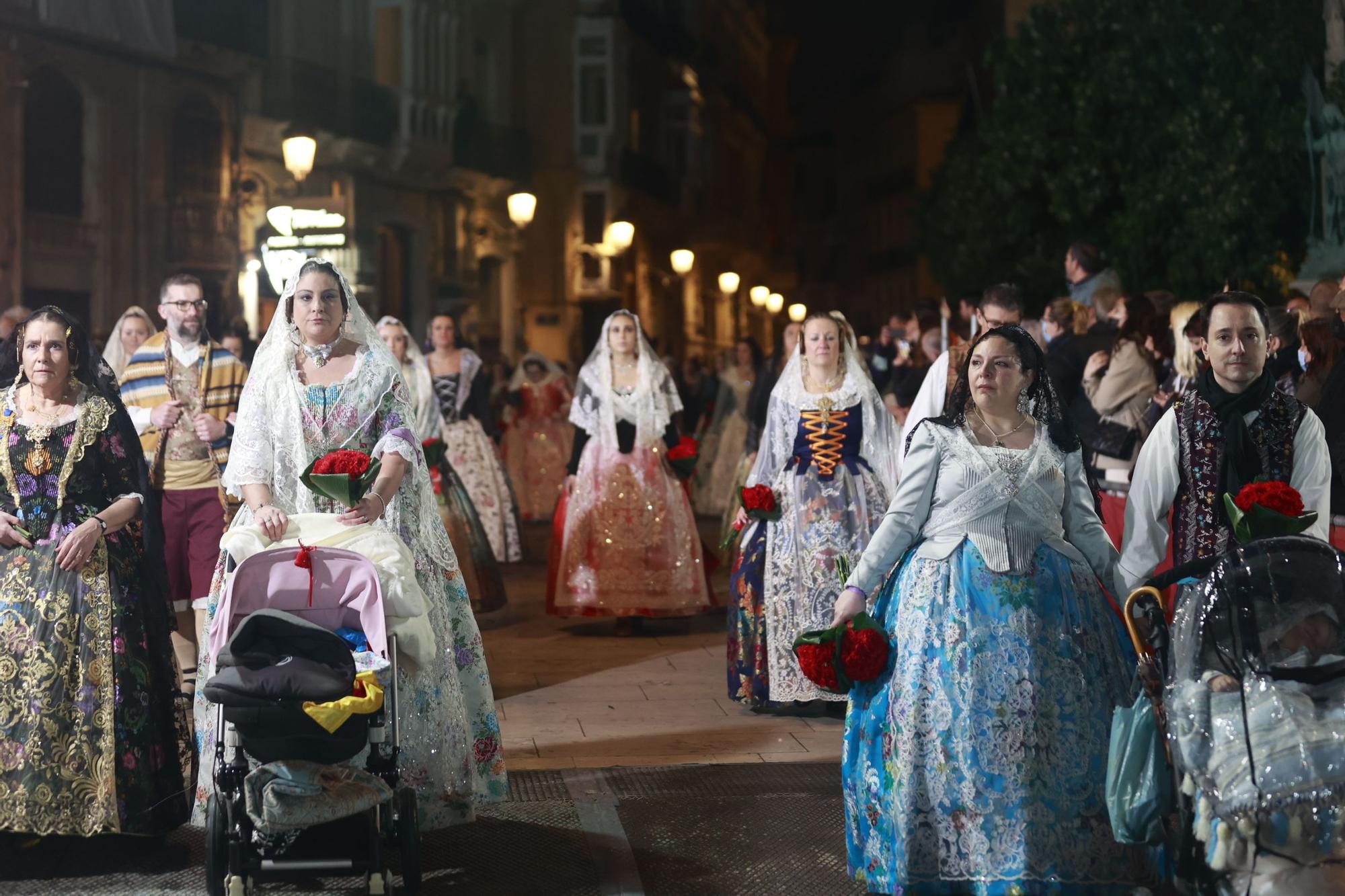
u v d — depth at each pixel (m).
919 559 4.29
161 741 4.70
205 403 6.83
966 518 4.23
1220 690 3.73
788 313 56.03
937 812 4.07
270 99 21.80
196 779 4.88
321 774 3.99
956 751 4.07
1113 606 4.31
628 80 32.97
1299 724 3.63
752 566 6.80
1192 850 3.83
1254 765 3.60
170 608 4.94
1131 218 17.25
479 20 28.23
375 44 24.61
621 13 32.41
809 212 61.47
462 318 26.69
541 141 31.05
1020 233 19.83
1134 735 3.86
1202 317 4.59
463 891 4.37
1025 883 3.97
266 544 4.43
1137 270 17.45
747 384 16.50
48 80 17.89
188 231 19.98
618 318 9.14
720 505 16.47
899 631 4.26
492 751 4.97
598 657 8.18
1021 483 4.22
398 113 24.70
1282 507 3.84
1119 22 18.06
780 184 60.50
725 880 4.46
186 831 4.99
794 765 5.81
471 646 4.98
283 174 22.09
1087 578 4.26
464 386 12.07
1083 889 4.00
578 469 9.08
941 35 53.47
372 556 4.42
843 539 6.69
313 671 3.94
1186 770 3.73
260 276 21.45
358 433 4.86
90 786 4.53
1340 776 3.58
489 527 12.18
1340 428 5.64
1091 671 4.13
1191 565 4.11
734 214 45.00
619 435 9.03
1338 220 12.38
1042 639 4.12
